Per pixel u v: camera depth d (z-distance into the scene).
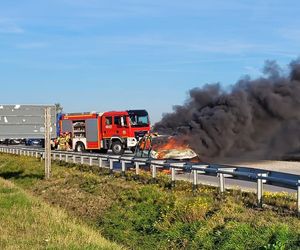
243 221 10.41
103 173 23.45
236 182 18.89
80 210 15.82
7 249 9.09
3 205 14.98
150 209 13.68
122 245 10.94
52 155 34.81
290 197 13.59
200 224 10.88
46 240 9.86
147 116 40.75
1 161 39.12
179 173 21.41
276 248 8.45
